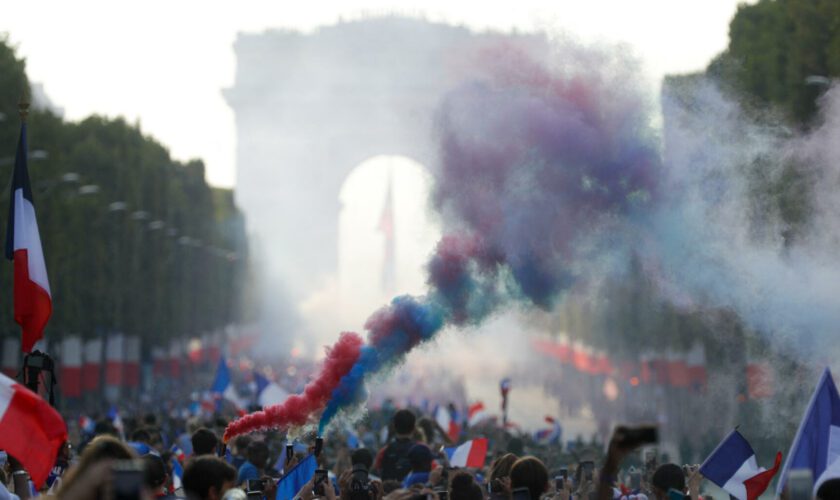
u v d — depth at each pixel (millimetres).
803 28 81438
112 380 156500
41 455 21500
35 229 32000
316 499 24312
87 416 94438
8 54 113625
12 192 32281
